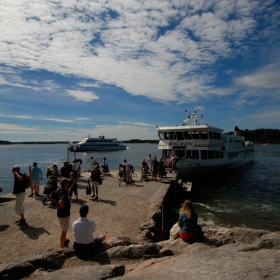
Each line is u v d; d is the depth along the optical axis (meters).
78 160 19.20
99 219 9.43
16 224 8.60
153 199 12.64
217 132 27.05
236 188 23.80
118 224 8.91
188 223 6.43
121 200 12.44
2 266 4.68
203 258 4.43
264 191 22.34
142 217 9.70
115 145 115.56
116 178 19.89
